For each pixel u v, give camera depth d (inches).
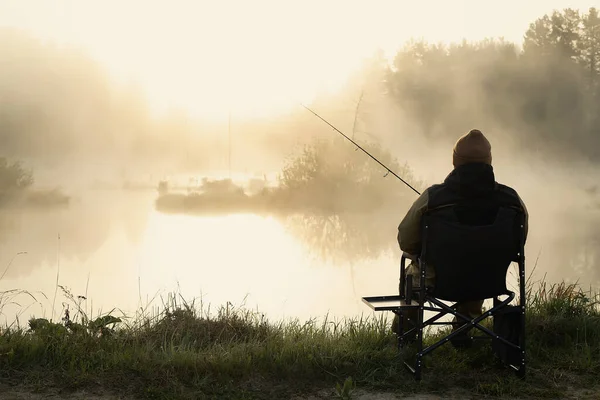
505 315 149.0
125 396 134.0
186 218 874.8
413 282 156.5
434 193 139.0
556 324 177.0
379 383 143.2
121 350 157.8
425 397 136.8
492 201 137.0
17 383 137.9
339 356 155.6
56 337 158.7
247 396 136.1
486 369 152.5
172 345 158.6
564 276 379.9
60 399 131.4
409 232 145.7
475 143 140.9
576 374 149.7
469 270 138.9
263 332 181.6
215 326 181.3
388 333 177.0
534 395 136.9
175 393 134.8
